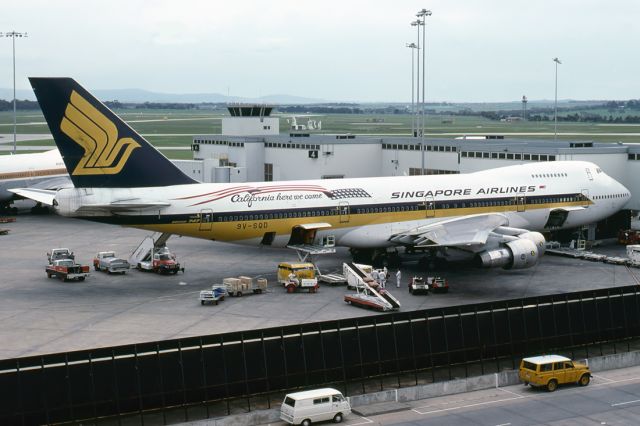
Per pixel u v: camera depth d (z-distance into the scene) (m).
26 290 65.38
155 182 63.59
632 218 101.12
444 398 44.09
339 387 45.03
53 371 39.47
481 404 42.97
